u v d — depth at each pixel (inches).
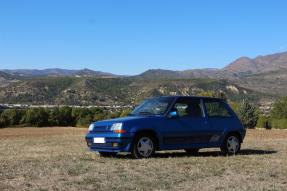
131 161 476.7
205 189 340.8
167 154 568.4
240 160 498.3
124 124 499.2
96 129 522.3
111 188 339.0
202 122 550.9
